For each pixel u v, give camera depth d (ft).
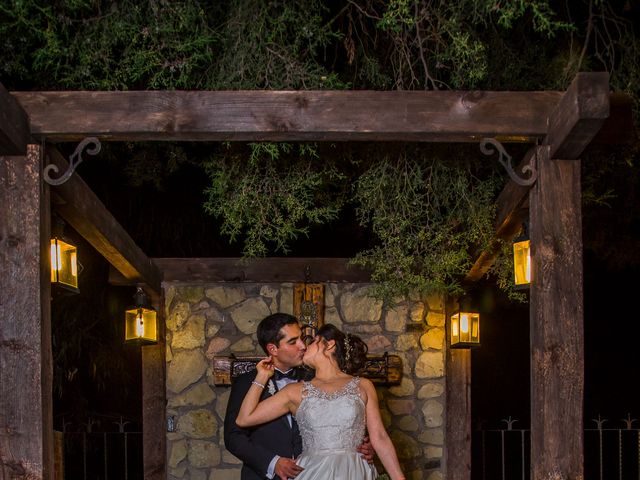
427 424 20.22
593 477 34.14
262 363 12.80
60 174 11.71
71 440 26.20
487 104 11.09
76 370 24.80
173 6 13.01
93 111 10.77
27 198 10.58
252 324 20.49
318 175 13.82
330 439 11.88
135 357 29.86
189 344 20.40
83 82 13.80
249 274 20.40
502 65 15.19
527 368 34.53
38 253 10.51
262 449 12.50
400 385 20.31
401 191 14.35
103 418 29.17
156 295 20.21
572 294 11.06
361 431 12.10
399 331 20.44
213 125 10.84
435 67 14.93
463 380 20.18
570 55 14.99
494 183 15.08
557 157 11.14
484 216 14.35
